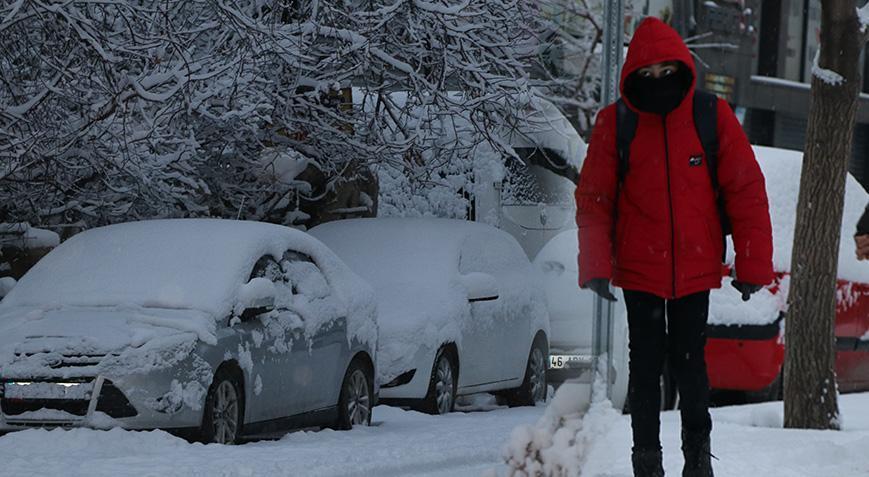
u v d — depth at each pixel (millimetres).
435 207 38844
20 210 30641
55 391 17844
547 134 37031
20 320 19000
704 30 69875
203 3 29406
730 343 21953
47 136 27469
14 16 25641
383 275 27016
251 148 33719
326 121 33062
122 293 19531
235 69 29562
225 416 18828
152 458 15727
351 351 22484
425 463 16094
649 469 11484
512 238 30219
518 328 29016
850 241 24922
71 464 15008
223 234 20750
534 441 11266
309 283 21734
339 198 36469
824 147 19109
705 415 11547
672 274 11328
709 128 11250
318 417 21406
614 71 11734
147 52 27656
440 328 25859
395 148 32531
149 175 29953
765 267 11219
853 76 19031
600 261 11258
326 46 31000
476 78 32312
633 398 11547
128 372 17812
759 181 11266
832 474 13477
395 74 32094
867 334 25062
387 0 31688
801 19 77062
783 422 19484
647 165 11273
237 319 19391
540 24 34219
